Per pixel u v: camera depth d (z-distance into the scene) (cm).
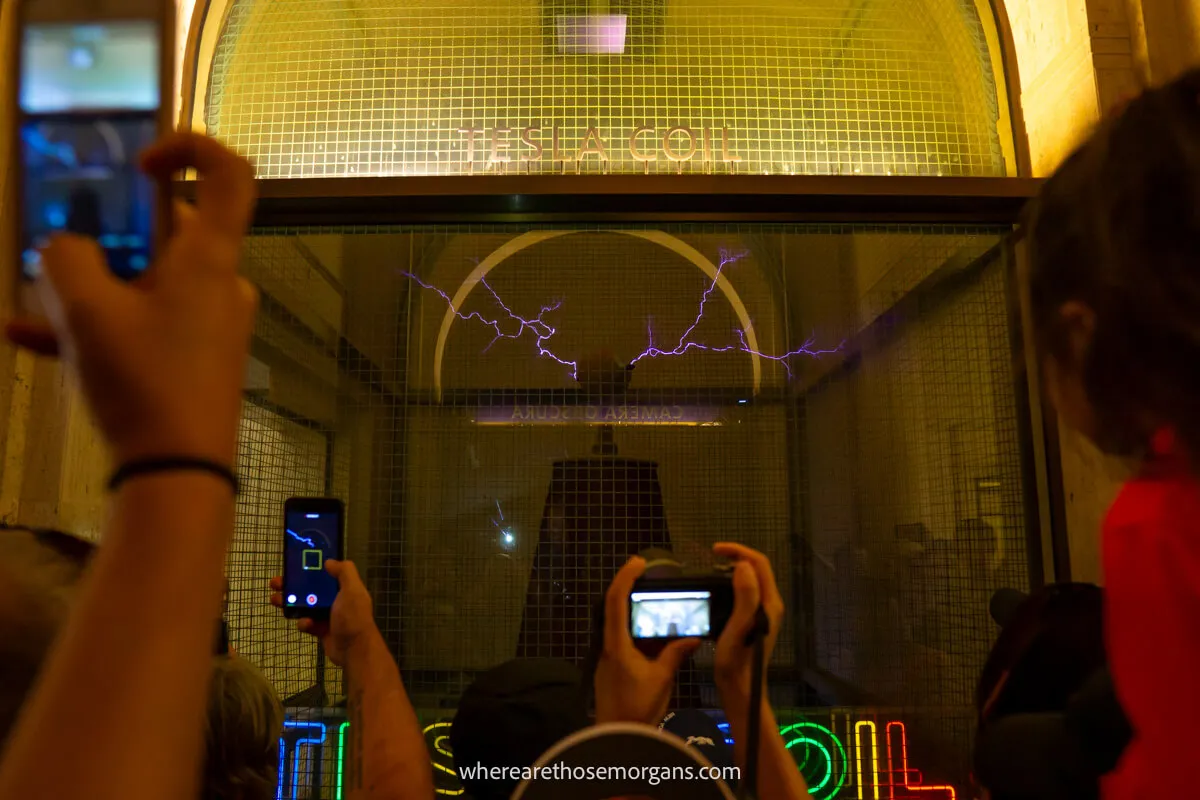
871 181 202
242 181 28
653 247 349
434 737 211
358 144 254
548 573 246
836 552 292
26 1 35
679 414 298
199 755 24
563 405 299
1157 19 201
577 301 341
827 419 301
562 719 83
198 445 25
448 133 255
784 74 260
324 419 285
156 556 24
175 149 28
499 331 333
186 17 237
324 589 118
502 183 200
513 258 343
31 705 23
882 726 221
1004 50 246
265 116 253
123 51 35
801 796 62
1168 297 36
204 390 25
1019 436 216
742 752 62
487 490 300
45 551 48
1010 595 105
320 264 282
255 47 255
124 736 22
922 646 269
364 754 75
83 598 24
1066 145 220
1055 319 43
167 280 26
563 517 248
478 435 303
